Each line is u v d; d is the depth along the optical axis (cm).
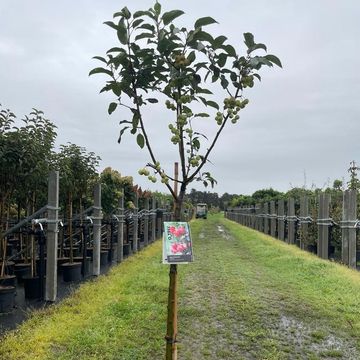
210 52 265
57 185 658
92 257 1014
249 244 1720
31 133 649
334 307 668
